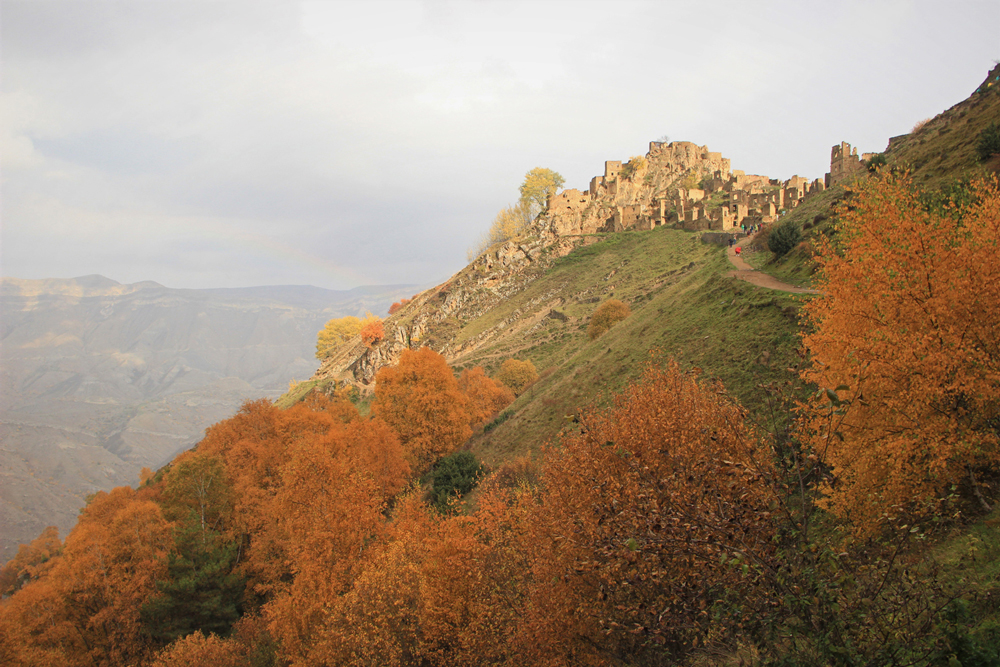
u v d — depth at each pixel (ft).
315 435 158.81
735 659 33.42
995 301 39.88
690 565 31.65
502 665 63.77
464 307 453.58
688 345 123.54
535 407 154.51
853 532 40.73
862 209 52.85
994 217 44.27
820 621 26.17
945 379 40.27
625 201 532.73
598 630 46.85
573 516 46.21
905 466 39.65
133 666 115.34
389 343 442.50
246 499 145.38
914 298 43.68
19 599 115.14
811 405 46.93
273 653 101.45
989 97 133.59
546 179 533.14
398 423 171.32
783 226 149.79
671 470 44.57
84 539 131.44
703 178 537.65
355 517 100.42
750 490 29.73
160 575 127.44
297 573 118.73
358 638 75.36
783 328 102.73
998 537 35.45
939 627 25.20
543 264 456.86
